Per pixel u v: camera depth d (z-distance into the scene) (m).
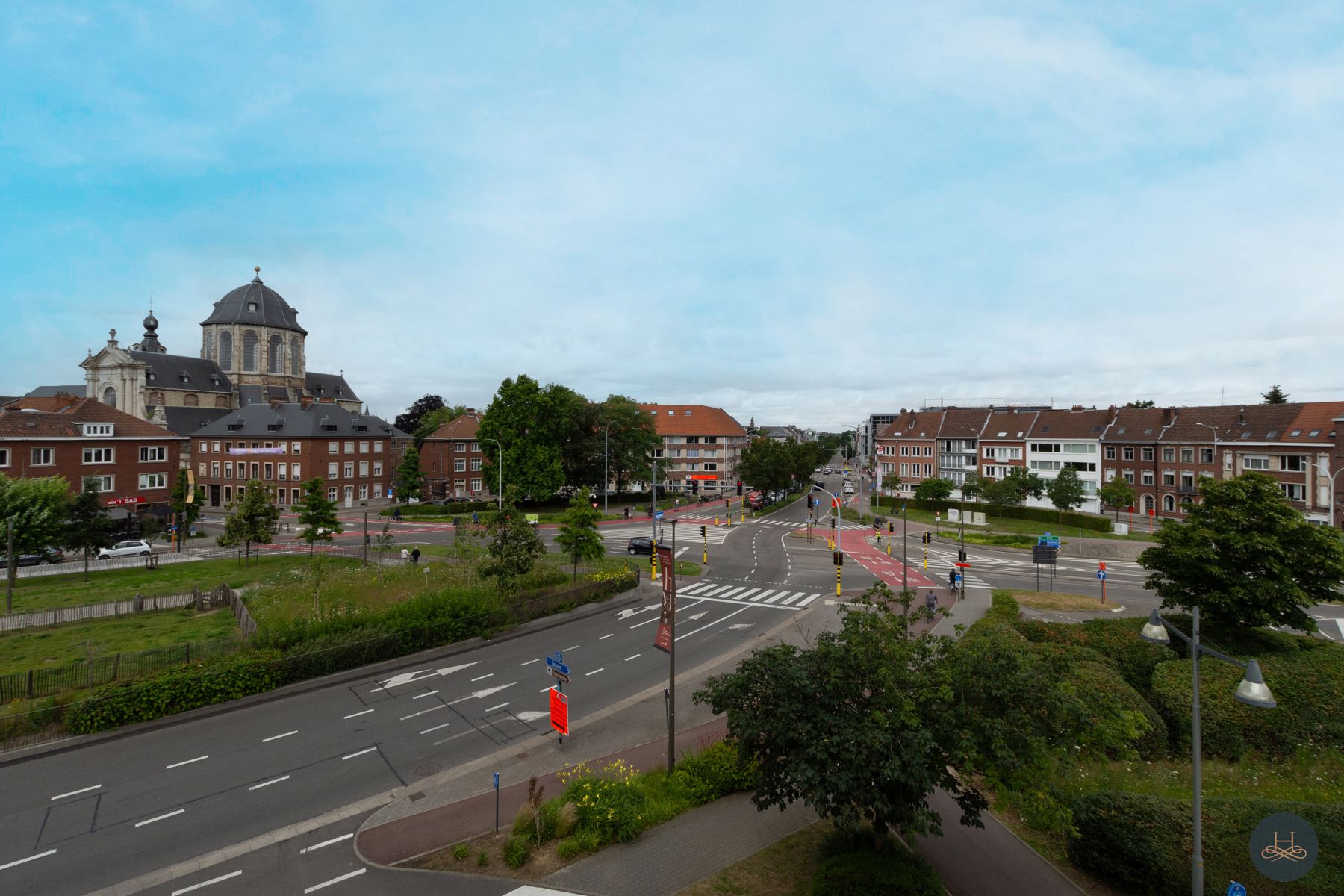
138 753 17.78
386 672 24.34
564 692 22.48
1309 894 10.45
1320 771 16.53
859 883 10.68
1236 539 22.56
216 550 49.28
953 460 93.50
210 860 13.20
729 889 11.98
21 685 19.41
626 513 74.19
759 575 44.09
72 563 43.91
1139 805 12.16
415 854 13.34
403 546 51.16
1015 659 11.66
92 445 59.06
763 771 11.97
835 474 177.75
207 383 104.94
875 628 12.26
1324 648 22.25
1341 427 57.41
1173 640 23.45
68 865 13.02
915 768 9.98
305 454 77.75
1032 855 12.98
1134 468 77.06
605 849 13.41
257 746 18.31
